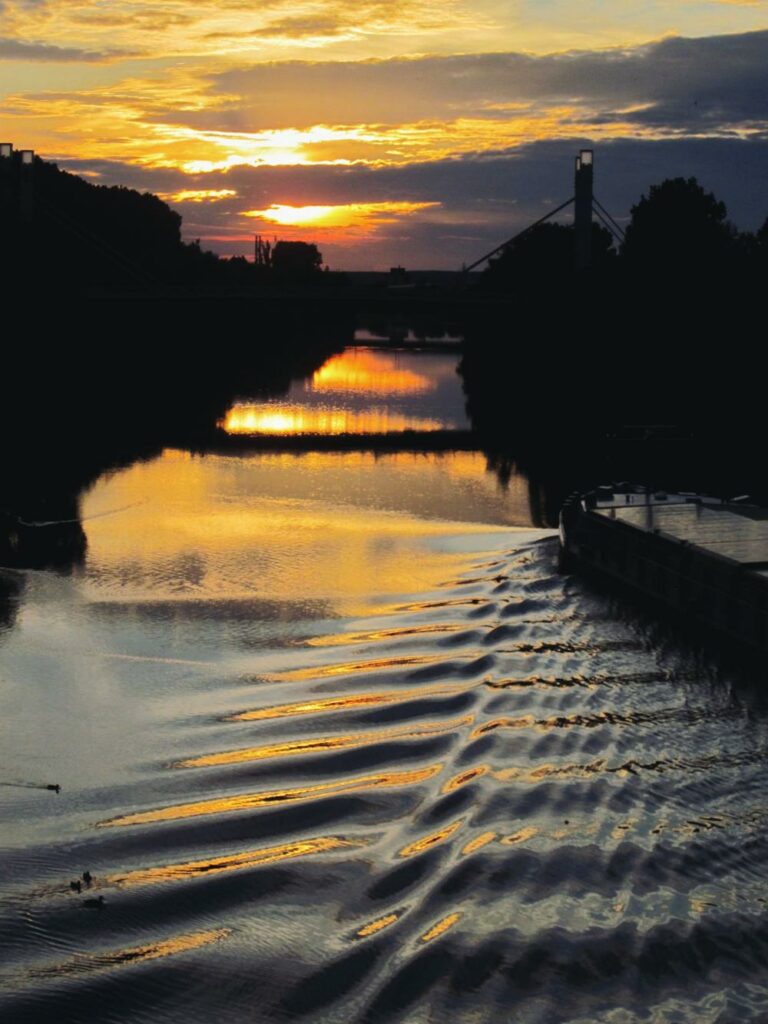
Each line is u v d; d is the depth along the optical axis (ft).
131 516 203.51
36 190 599.98
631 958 66.44
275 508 212.02
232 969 67.77
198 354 614.34
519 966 66.03
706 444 289.53
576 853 77.92
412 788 90.89
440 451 288.10
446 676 117.80
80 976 67.26
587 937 68.39
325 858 80.07
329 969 67.31
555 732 99.86
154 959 68.90
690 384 365.40
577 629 132.05
